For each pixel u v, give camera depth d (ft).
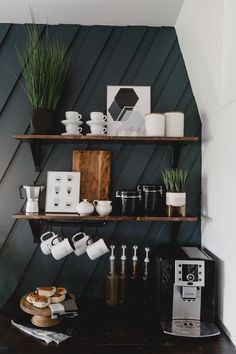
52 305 4.12
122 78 5.09
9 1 4.42
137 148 5.12
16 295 5.07
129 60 5.09
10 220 5.06
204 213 4.99
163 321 4.18
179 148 4.94
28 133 5.06
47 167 5.08
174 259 4.19
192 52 4.64
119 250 5.11
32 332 3.93
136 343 3.76
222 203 4.19
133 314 4.54
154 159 5.13
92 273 5.10
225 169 4.08
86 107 5.08
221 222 4.22
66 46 5.06
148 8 4.58
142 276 5.05
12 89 5.05
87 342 3.77
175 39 5.12
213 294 4.17
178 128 4.65
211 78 4.23
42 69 4.65
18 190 5.06
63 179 4.99
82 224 5.05
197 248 4.95
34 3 4.46
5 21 4.99
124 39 5.09
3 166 5.05
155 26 5.11
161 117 4.57
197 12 4.13
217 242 4.38
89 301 4.94
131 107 5.05
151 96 5.11
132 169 5.11
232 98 3.75
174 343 3.77
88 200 4.99
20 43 5.05
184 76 5.12
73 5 4.52
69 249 4.56
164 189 4.93
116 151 5.11
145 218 4.42
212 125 4.59
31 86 4.73
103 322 4.28
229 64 3.85
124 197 4.70
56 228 5.11
